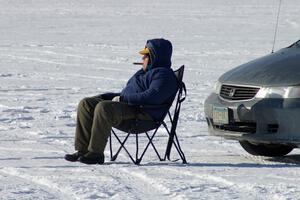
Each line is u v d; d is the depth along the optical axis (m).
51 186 15.72
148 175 17.16
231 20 105.81
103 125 19.11
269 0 169.00
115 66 52.19
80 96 36.88
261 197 14.53
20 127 26.80
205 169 18.25
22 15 116.00
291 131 18.94
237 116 19.78
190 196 14.53
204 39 73.88
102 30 86.56
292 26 93.94
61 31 85.00
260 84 19.56
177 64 52.28
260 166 19.06
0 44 68.31
